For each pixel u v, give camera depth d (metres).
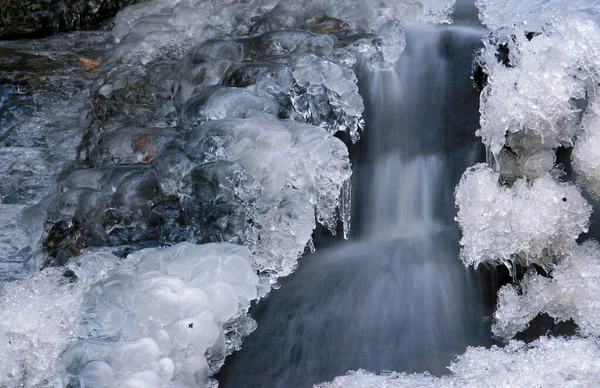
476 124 4.48
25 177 4.66
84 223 4.09
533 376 3.45
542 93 4.09
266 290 3.91
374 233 4.57
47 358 3.30
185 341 3.34
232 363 3.74
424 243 4.47
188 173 3.99
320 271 4.24
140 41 5.28
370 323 3.96
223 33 5.35
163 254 3.62
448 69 4.49
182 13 5.44
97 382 3.11
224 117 4.23
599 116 4.14
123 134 4.47
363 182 4.51
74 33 6.38
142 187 4.05
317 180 3.99
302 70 4.27
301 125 4.03
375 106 4.52
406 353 3.83
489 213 4.16
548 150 4.30
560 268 4.19
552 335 4.07
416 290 4.16
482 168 4.24
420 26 4.73
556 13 4.40
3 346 3.32
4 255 4.12
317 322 3.94
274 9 5.12
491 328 4.09
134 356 3.18
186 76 4.62
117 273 3.55
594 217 4.30
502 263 4.32
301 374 3.73
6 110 5.01
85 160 4.78
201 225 3.91
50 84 5.19
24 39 6.43
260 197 3.83
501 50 4.37
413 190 4.58
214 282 3.47
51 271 3.73
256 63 4.42
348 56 4.53
